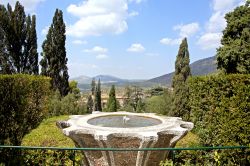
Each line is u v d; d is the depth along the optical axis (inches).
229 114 331.9
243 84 320.8
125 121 373.1
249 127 312.5
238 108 320.8
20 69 1480.1
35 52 1512.1
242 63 716.7
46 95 562.3
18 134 449.4
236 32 778.8
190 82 432.8
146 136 281.7
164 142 315.9
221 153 327.9
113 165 304.2
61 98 1322.6
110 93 1706.4
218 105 354.9
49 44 1528.1
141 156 297.6
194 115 411.2
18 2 1467.8
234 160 323.6
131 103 2143.2
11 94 423.5
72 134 299.3
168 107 1327.5
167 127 322.0
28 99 470.0
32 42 1503.4
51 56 1520.7
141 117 412.2
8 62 1446.9
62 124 349.7
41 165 290.8
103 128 310.3
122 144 297.0
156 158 314.2
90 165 317.1
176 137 310.0
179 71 1225.4
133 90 2201.0
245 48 713.6
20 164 283.6
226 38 799.7
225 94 344.5
